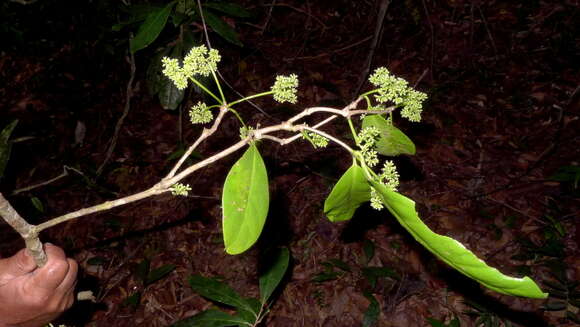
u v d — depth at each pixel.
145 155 5.40
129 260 4.48
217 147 5.35
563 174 3.54
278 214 4.54
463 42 6.48
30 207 4.81
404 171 4.82
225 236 0.95
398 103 1.25
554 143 4.75
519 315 3.71
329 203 1.20
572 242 4.10
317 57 6.52
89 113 5.91
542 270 3.95
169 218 4.76
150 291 4.25
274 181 4.82
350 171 1.13
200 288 2.27
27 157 5.35
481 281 0.81
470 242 4.20
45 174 5.21
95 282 4.31
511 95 5.64
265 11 7.25
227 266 4.33
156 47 4.45
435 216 4.41
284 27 7.00
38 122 5.81
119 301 4.20
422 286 3.96
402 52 6.49
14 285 1.15
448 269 4.05
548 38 6.35
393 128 1.31
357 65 6.38
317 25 7.01
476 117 5.39
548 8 6.72
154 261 4.47
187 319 2.20
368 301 3.92
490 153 4.97
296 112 5.63
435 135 5.20
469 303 3.77
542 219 4.29
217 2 3.20
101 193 4.99
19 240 4.55
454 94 5.71
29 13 5.62
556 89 5.62
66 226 4.73
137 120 5.82
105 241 4.62
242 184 0.98
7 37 5.92
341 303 3.93
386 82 1.25
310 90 5.96
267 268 2.43
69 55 6.21
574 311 3.67
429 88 5.77
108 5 5.00
